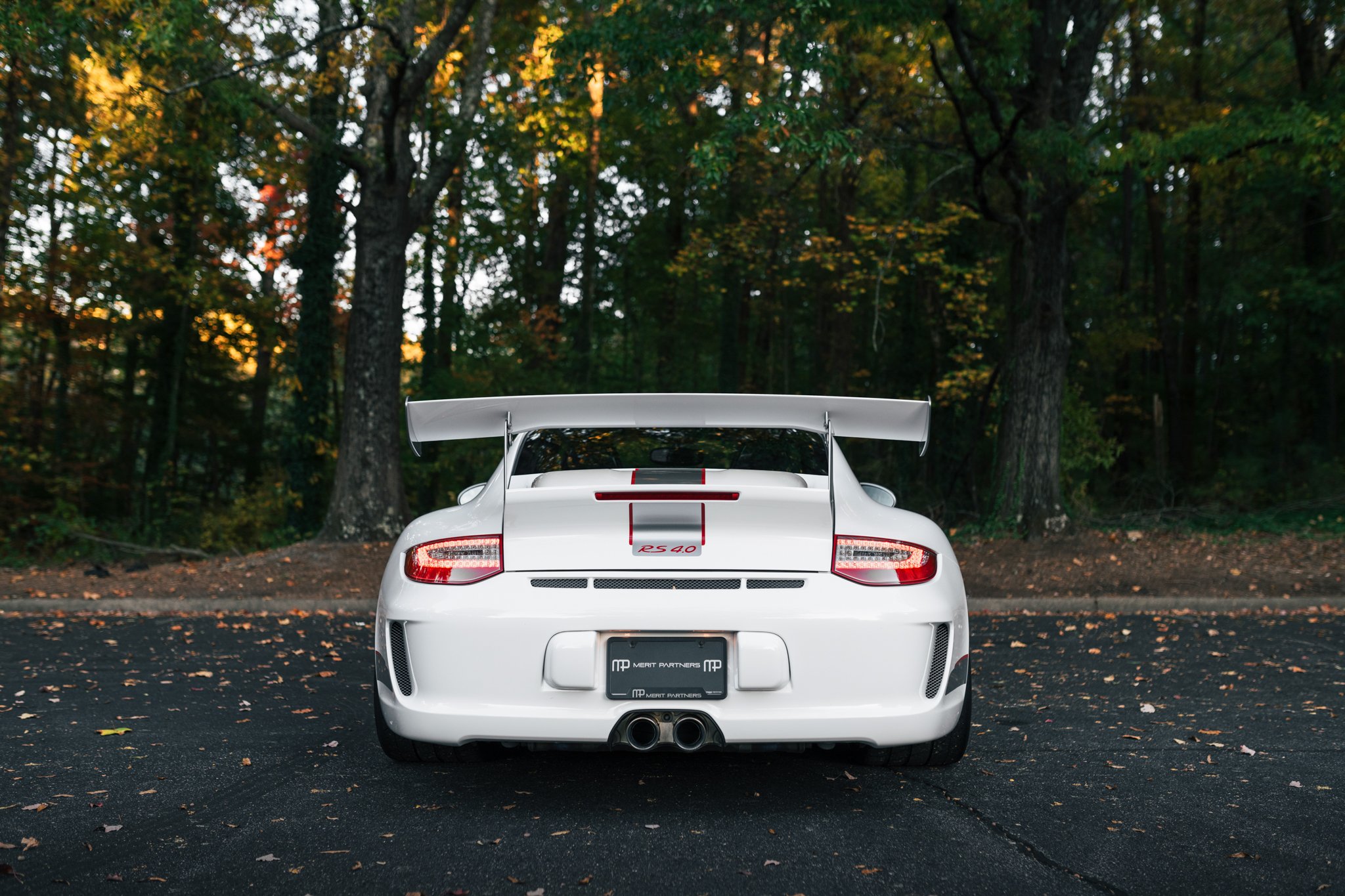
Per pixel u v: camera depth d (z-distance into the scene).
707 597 3.23
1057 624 8.32
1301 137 11.25
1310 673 6.12
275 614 8.98
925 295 22.69
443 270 26.28
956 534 13.09
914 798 3.65
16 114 18.62
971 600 9.20
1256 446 27.59
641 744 3.23
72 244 20.28
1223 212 26.97
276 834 3.24
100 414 22.41
